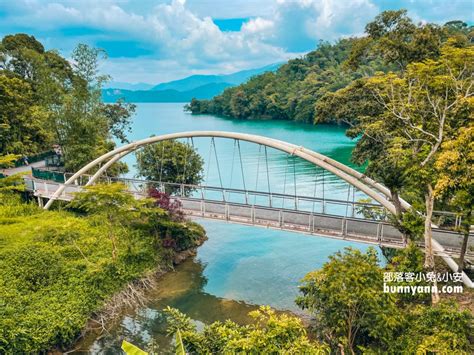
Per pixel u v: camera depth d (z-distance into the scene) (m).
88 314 14.96
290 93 99.62
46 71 30.09
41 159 36.72
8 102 33.97
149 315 16.03
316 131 73.69
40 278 15.67
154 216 20.06
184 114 142.50
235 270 20.42
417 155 14.24
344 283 11.21
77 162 29.00
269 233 26.75
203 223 29.11
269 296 17.53
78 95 29.23
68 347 13.64
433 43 15.36
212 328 10.84
